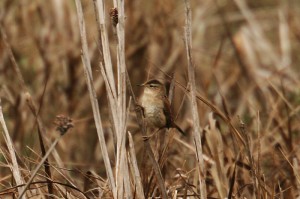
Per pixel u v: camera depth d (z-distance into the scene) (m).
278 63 16.97
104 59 8.33
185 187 9.26
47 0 15.83
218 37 18.19
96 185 10.07
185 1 8.28
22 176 9.03
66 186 9.22
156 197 9.01
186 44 8.32
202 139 10.57
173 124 9.20
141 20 15.45
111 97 8.31
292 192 9.79
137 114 8.37
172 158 11.36
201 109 12.68
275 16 19.50
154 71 14.74
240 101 14.98
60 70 14.97
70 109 14.34
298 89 14.38
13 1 16.16
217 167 10.08
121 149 8.23
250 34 17.62
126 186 8.25
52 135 13.20
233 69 16.08
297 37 17.88
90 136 13.70
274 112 12.18
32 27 15.75
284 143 11.27
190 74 8.37
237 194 9.75
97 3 8.36
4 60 14.77
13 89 14.24
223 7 18.84
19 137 12.73
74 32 15.31
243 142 9.27
